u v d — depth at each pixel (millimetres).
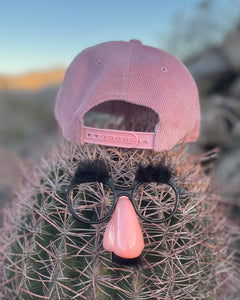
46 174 353
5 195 782
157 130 290
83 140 306
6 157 1171
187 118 307
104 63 312
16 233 352
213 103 959
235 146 842
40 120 1889
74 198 299
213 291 331
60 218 299
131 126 431
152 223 291
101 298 287
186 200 318
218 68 1098
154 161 310
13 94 2527
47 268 299
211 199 389
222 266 364
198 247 312
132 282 284
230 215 588
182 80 318
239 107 923
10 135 1663
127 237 250
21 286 312
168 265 291
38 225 308
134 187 276
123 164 316
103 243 261
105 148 335
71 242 292
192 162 417
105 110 434
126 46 332
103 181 275
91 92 293
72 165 320
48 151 447
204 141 854
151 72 300
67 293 290
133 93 286
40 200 332
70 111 316
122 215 261
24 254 311
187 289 299
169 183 280
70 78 331
